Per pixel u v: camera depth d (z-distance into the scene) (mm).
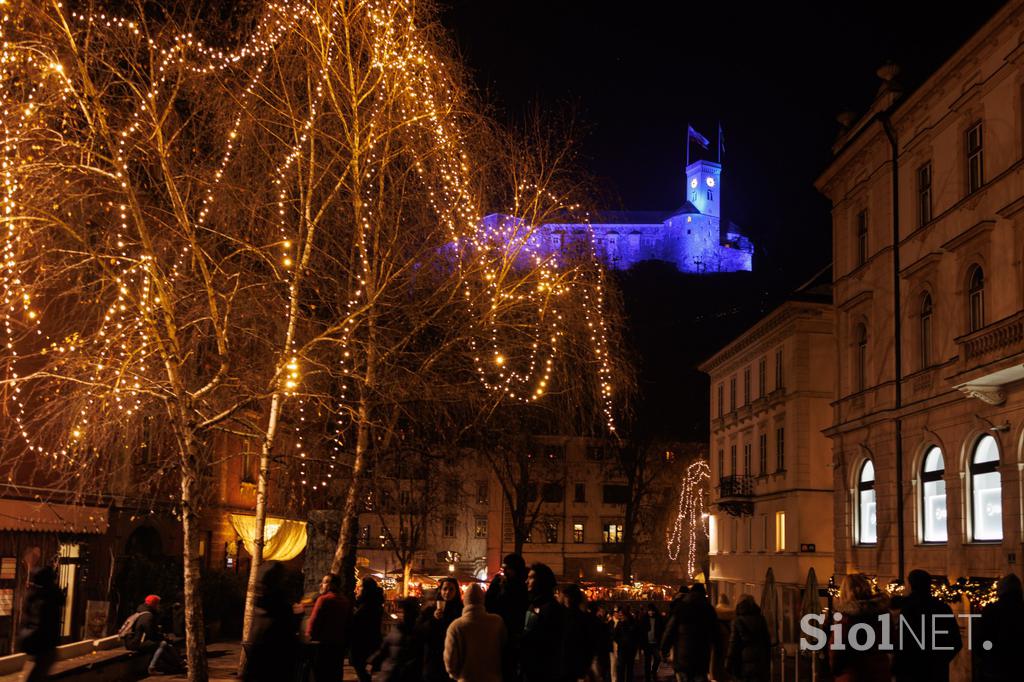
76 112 14680
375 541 69688
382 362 17969
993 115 25531
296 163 16703
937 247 28312
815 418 42219
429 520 40312
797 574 41188
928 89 28828
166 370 16609
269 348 16875
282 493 31422
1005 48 25016
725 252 169250
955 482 26406
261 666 10516
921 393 28781
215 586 31484
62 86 14219
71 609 24828
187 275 16188
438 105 17750
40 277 15992
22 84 14398
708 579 56219
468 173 18422
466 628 10289
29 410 21094
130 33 14648
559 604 10883
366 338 17797
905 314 30266
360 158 17109
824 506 41781
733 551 51625
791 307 42469
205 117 16438
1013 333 22734
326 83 16734
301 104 16984
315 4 16406
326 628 13531
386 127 17109
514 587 12078
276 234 16719
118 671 20000
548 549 78625
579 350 20828
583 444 67125
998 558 24062
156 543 30328
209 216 16672
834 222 36406
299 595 28750
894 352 30688
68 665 17672
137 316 15672
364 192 17719
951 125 27859
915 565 28750
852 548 33281
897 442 30109
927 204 29578
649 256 170875
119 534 27312
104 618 23297
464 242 18516
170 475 28250
